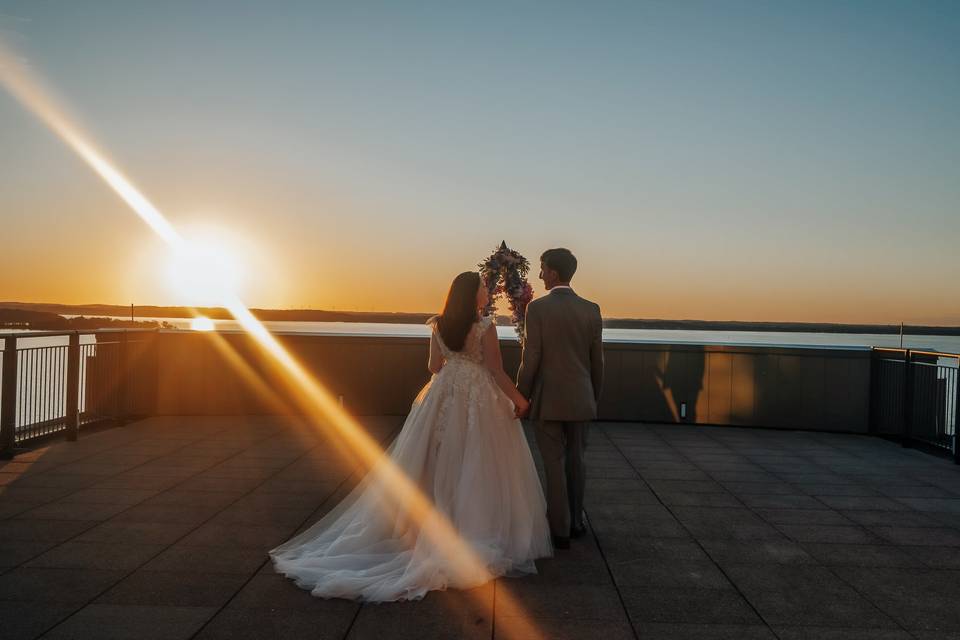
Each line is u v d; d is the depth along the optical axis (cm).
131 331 837
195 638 275
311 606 309
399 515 365
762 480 580
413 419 388
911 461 670
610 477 587
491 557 344
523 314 627
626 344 898
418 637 279
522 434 396
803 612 311
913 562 380
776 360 871
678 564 373
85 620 289
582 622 296
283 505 472
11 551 374
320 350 910
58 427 709
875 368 836
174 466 593
